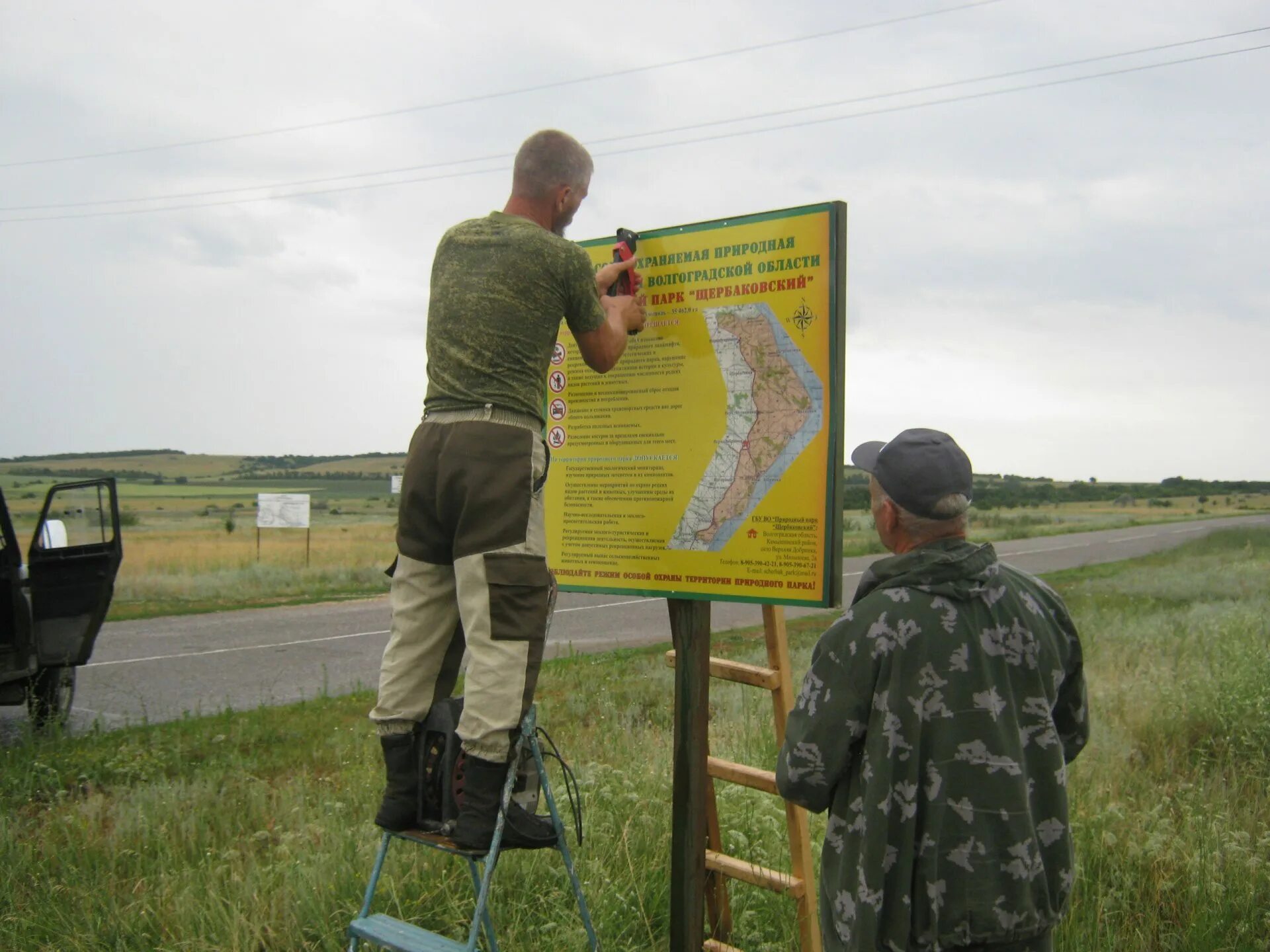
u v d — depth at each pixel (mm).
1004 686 2408
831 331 3133
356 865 4426
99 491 8031
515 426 2990
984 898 2307
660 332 3455
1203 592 17859
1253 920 4164
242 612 16719
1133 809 5320
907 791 2350
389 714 3215
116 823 5215
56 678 8070
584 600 19031
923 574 2441
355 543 36469
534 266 3021
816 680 2477
